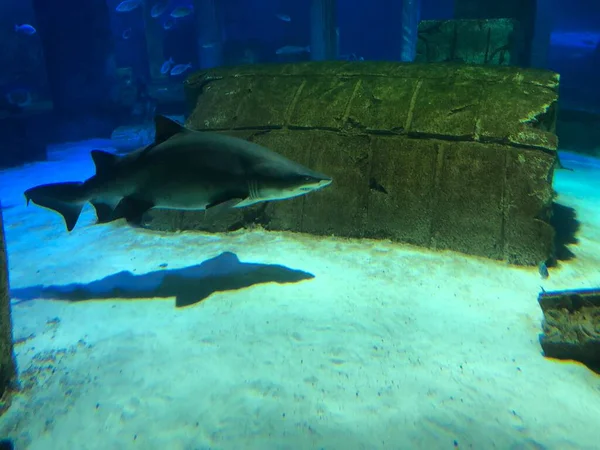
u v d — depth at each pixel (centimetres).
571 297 274
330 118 466
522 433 204
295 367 253
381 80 476
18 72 2308
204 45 1806
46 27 1236
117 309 324
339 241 434
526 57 971
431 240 409
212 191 303
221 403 225
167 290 350
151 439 204
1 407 224
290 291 344
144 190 312
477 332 288
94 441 204
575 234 449
